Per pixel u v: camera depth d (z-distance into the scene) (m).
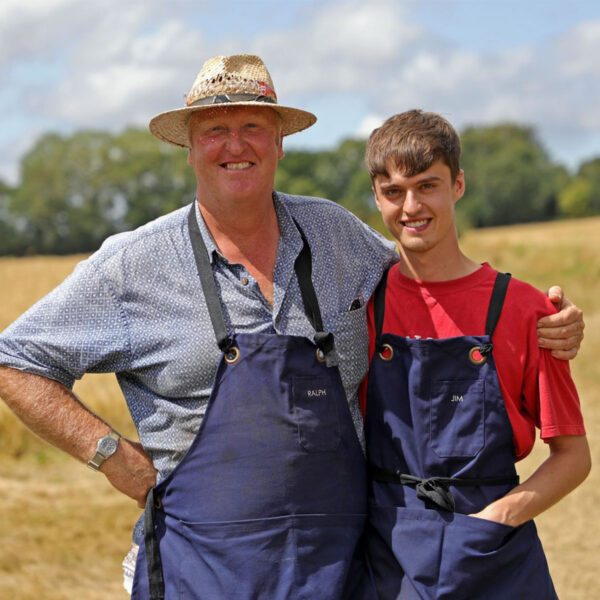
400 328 2.82
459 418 2.63
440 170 2.70
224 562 2.60
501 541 2.59
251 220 2.82
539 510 2.62
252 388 2.62
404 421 2.72
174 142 3.22
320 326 2.80
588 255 27.75
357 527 2.73
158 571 2.73
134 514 6.82
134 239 2.79
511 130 106.88
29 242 84.88
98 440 2.77
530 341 2.64
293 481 2.61
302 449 2.62
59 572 5.52
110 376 10.12
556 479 2.64
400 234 2.77
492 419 2.62
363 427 2.86
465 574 2.57
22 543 5.99
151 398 2.79
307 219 2.97
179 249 2.79
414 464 2.69
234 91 2.77
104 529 6.42
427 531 2.62
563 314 2.63
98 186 83.50
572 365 12.10
